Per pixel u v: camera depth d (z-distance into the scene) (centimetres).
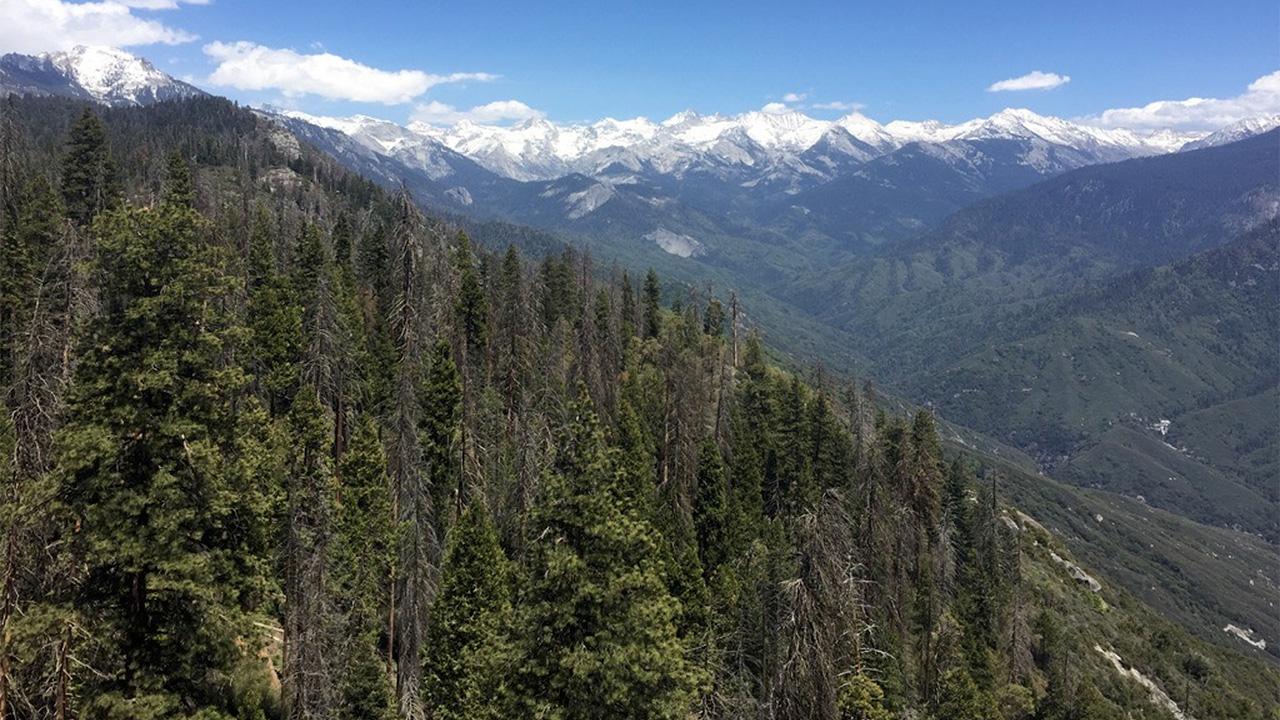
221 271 1941
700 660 2892
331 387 4762
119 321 1788
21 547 1658
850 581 2445
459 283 7325
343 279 7194
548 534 1980
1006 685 5450
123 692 1748
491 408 5972
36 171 9925
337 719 2695
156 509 1719
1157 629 10975
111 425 1714
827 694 2117
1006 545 7569
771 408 7662
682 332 9794
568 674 1877
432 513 4206
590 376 6525
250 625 2036
